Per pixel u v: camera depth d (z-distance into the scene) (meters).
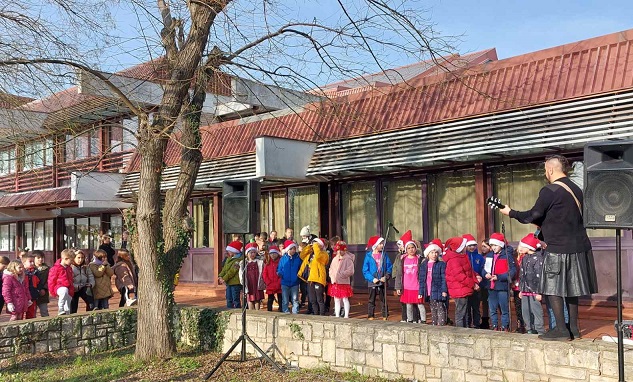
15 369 8.44
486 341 6.42
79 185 16.89
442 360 6.77
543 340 6.01
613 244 9.75
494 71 10.74
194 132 8.57
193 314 9.46
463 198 11.82
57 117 10.80
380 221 13.04
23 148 10.61
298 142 12.72
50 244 24.34
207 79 8.67
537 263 7.95
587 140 8.86
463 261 8.72
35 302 10.47
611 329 8.58
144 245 8.52
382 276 10.48
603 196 4.98
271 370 7.86
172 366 8.16
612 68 9.17
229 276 11.26
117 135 18.36
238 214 8.05
